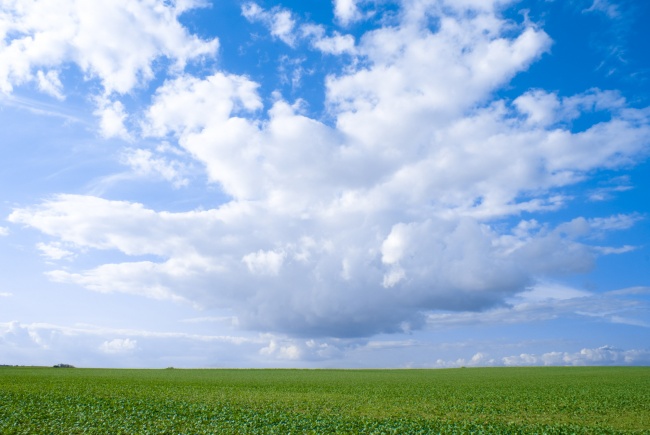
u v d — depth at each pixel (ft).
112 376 289.12
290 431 94.48
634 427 105.60
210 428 96.17
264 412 120.37
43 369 386.52
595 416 121.70
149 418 106.22
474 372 399.24
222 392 179.42
